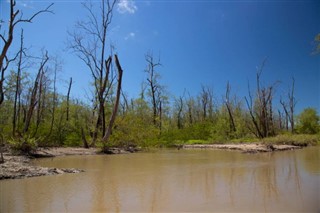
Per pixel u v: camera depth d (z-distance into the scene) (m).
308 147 28.67
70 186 9.19
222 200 7.34
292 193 7.89
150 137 28.03
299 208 6.54
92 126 27.28
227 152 23.67
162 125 37.44
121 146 26.86
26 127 25.17
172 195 7.93
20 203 7.21
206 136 40.91
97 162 16.42
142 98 40.88
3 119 33.16
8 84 27.30
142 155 21.50
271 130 43.28
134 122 27.61
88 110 31.88
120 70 26.69
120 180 10.23
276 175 10.86
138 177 10.88
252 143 31.45
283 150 24.77
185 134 40.88
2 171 10.94
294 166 13.27
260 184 9.21
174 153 23.39
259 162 15.38
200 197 7.67
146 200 7.44
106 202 7.28
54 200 7.50
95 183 9.66
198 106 61.66
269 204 6.89
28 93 33.56
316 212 6.25
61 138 28.55
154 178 10.62
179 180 10.17
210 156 19.98
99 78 27.48
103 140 23.66
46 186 9.18
